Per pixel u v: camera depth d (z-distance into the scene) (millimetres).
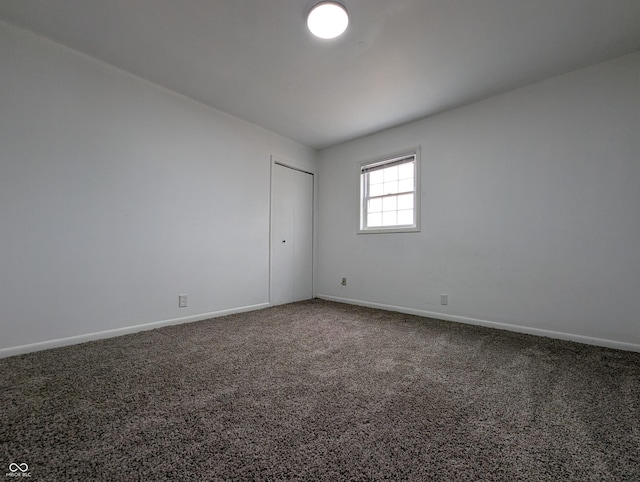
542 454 1049
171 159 2799
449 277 3104
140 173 2584
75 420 1217
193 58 2299
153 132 2670
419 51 2189
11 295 1947
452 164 3104
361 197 3959
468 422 1242
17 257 1972
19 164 1982
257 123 3523
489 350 2158
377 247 3750
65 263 2170
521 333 2609
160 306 2715
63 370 1726
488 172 2857
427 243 3281
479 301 2895
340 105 3057
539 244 2564
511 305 2701
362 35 2016
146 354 2010
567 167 2436
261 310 3531
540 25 1907
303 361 1913
